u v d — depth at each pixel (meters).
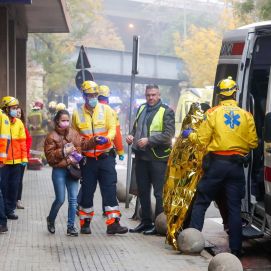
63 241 8.75
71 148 8.88
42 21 20.19
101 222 10.36
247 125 7.86
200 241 7.95
